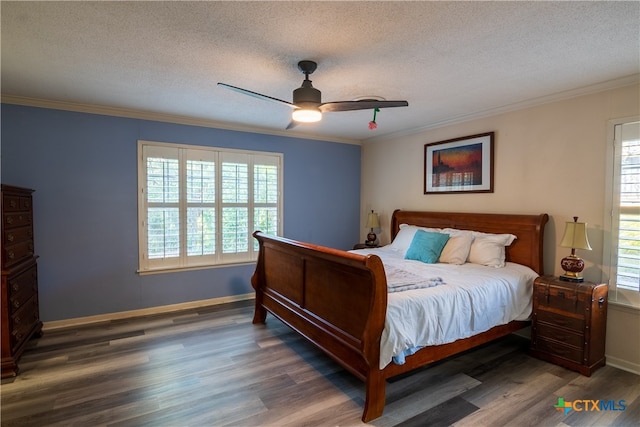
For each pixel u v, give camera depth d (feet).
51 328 11.02
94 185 11.53
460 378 8.21
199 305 13.57
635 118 8.50
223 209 13.92
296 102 7.73
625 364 8.64
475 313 8.13
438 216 13.21
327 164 16.69
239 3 5.38
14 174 10.42
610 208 8.96
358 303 7.02
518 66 7.90
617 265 8.85
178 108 11.64
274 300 10.70
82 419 6.51
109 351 9.46
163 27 6.17
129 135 12.02
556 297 8.84
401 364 6.95
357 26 6.11
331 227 16.93
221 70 8.20
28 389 7.54
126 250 12.12
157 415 6.66
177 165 12.89
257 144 14.65
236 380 8.00
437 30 6.24
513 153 11.15
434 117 12.63
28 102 10.47
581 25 6.04
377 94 9.98
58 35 6.47
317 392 7.53
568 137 9.80
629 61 7.59
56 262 11.04
